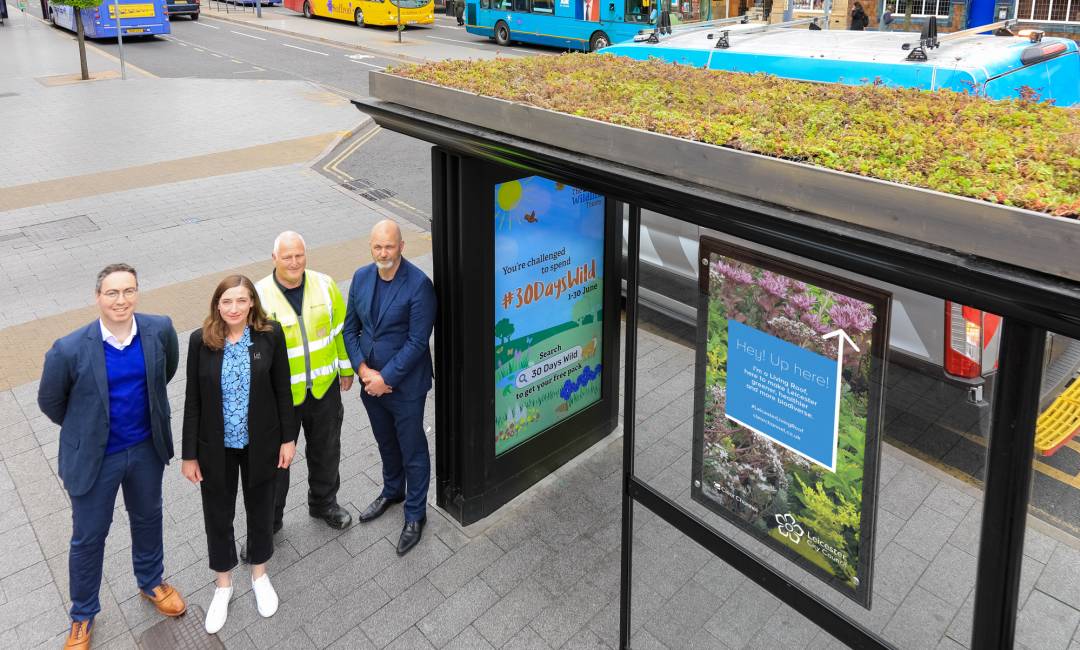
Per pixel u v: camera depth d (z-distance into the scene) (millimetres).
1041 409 2941
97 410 3881
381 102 4457
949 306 2566
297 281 4500
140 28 28938
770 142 2756
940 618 2867
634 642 4125
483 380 4910
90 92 20031
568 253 5219
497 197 4656
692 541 3762
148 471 4164
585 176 3229
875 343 2764
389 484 5227
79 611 4184
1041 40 6656
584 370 5684
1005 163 2498
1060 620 3074
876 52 6543
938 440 2736
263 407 4145
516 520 5207
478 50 26594
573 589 4637
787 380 3090
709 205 2713
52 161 14039
